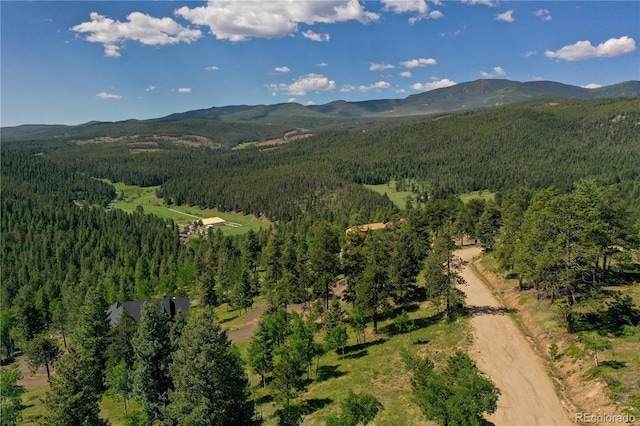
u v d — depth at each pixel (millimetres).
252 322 89375
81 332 66625
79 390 39031
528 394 41500
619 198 60906
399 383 47375
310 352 55906
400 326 61312
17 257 172750
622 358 41188
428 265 66312
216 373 38000
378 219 175125
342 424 35156
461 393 30000
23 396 67938
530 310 60406
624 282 61406
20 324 94875
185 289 126188
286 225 195000
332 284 84250
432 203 133250
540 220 51531
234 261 128375
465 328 59031
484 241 100562
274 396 48188
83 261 157250
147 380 47594
